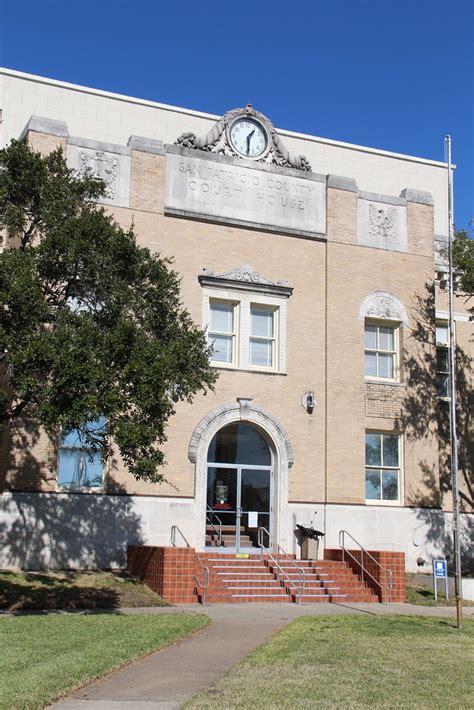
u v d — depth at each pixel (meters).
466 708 9.04
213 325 25.17
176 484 23.34
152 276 17.22
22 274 14.99
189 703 8.95
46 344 14.46
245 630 14.99
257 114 26.69
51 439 22.02
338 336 26.33
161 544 22.86
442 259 29.69
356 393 26.20
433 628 15.88
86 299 16.73
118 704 8.98
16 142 17.03
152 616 16.14
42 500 21.75
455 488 18.33
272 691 9.60
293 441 25.12
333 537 25.00
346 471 25.56
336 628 15.26
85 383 14.41
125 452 15.55
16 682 9.58
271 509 24.73
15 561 21.25
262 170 26.34
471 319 28.64
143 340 15.81
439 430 29.53
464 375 30.44
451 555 27.14
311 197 26.89
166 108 31.69
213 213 25.31
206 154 25.59
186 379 16.89
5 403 15.81
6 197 17.00
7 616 15.73
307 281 26.33
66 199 17.09
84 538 22.06
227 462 24.66
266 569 22.41
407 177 35.81
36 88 30.08
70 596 18.88
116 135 30.84
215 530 24.06
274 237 26.12
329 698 9.31
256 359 25.47
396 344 27.45
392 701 9.25
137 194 24.42
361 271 27.09
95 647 12.09
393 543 25.81
